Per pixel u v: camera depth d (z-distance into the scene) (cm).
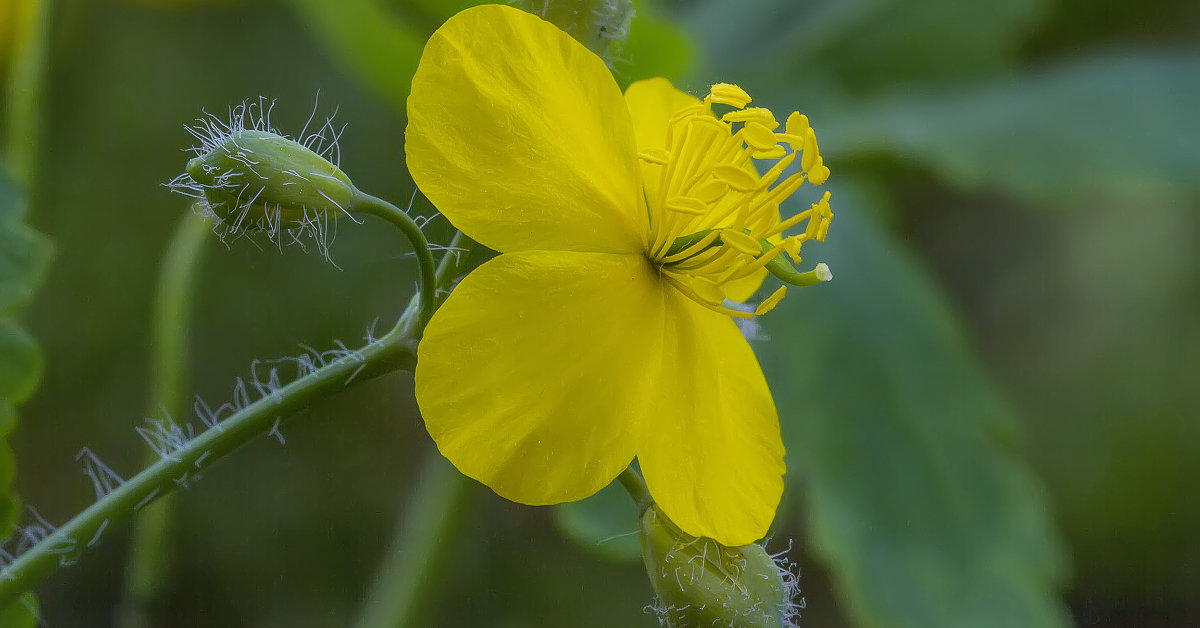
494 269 14
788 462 19
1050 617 19
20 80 17
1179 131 23
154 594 18
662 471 15
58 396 24
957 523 20
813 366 20
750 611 15
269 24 27
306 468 26
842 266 21
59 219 25
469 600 27
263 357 26
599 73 15
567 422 15
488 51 14
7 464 16
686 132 15
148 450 18
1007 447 21
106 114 25
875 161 24
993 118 24
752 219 15
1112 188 22
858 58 26
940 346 21
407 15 19
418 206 26
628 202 15
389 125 27
